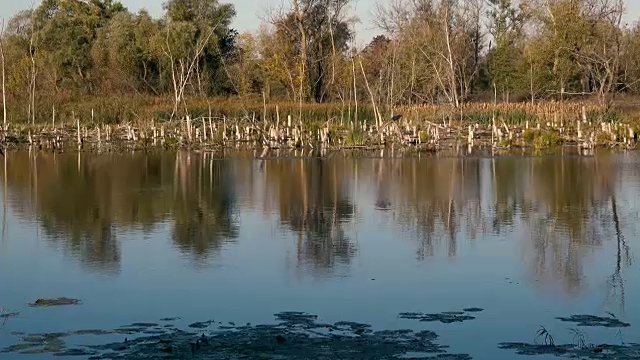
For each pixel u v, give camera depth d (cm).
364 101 5659
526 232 1620
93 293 1173
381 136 3747
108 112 5053
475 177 2539
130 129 4122
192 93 5975
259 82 6944
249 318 1045
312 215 1828
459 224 1712
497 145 3612
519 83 6988
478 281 1240
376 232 1628
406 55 5638
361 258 1395
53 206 1953
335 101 6372
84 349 918
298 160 3164
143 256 1406
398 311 1079
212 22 7238
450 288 1200
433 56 5662
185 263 1356
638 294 1160
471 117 4906
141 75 6906
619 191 2181
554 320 1038
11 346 932
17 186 2341
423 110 4991
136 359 879
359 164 2988
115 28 7081
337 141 3900
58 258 1395
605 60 4922
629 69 5675
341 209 1912
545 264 1346
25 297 1154
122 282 1234
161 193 2186
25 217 1800
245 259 1386
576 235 1584
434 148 3541
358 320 1038
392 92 5184
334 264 1352
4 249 1465
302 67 5934
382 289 1192
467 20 6675
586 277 1258
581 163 2927
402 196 2127
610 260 1374
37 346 930
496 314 1064
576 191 2192
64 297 1152
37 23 7494
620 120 4519
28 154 3431
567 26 5794
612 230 1636
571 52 5781
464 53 6431
